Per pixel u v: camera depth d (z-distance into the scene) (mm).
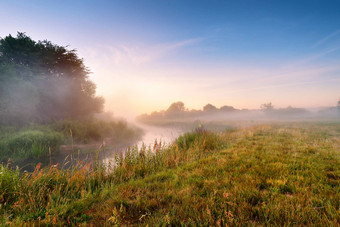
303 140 8703
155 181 3855
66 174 4004
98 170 4453
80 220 2428
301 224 2197
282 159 5160
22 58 17312
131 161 5363
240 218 2307
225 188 3264
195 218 2369
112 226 2252
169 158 5773
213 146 7727
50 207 2762
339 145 7227
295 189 3178
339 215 2268
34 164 6668
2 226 2152
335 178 3777
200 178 3893
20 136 9203
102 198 3145
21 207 2676
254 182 3498
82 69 22781
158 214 2496
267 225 2197
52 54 19969
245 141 8852
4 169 3254
